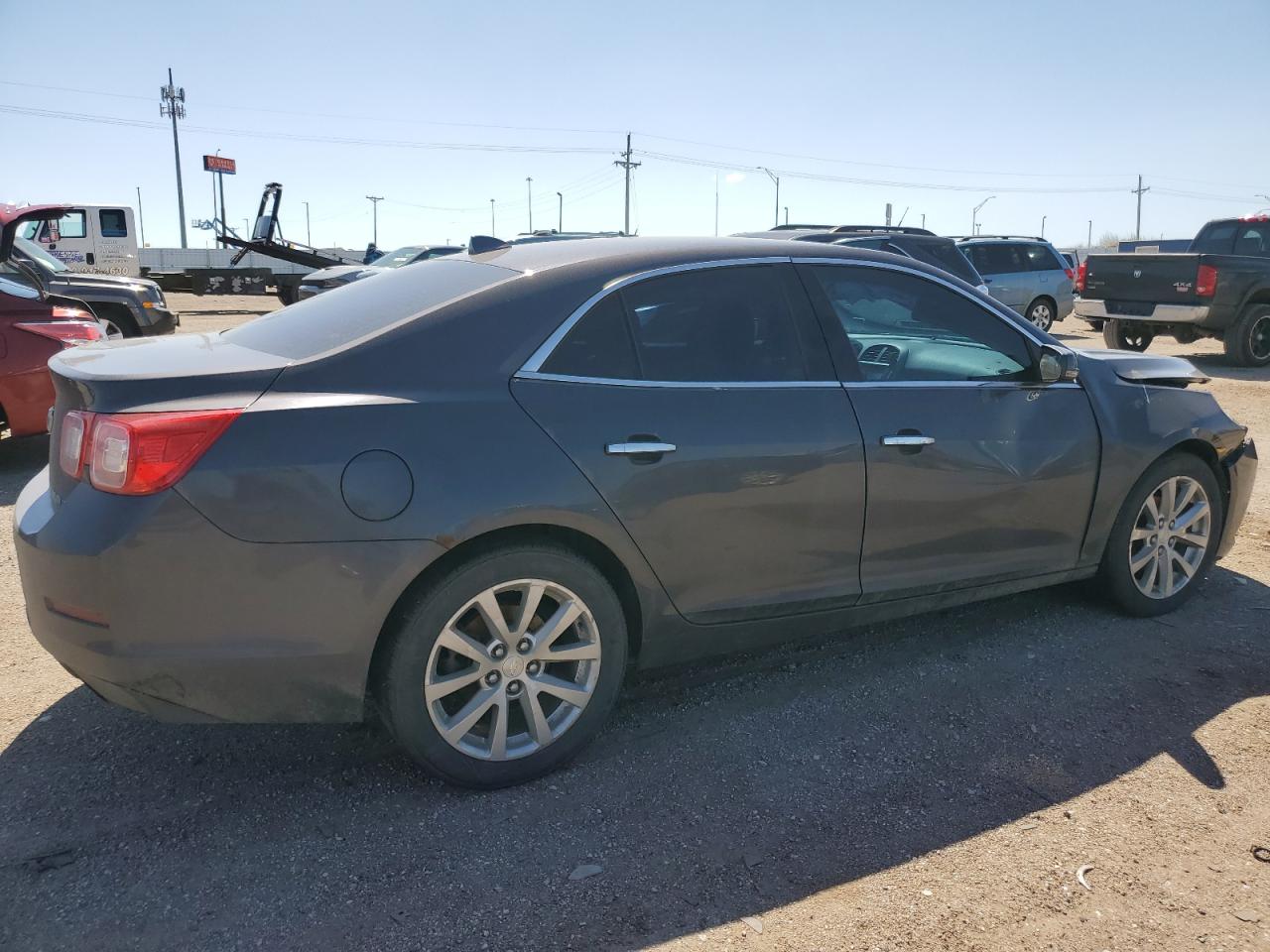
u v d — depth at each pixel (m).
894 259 3.74
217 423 2.55
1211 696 3.64
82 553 2.50
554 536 2.97
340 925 2.38
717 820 2.84
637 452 2.96
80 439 2.62
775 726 3.39
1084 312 14.30
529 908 2.45
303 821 2.80
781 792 2.98
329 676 2.69
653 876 2.59
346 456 2.62
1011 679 3.77
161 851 2.65
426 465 2.69
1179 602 4.44
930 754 3.22
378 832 2.75
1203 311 12.86
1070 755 3.22
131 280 11.61
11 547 5.09
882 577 3.56
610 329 3.08
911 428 3.51
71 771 3.03
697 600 3.20
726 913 2.45
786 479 3.24
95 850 2.64
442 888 2.52
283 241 28.41
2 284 6.78
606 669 3.06
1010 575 3.91
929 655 3.97
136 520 2.49
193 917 2.40
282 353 2.90
